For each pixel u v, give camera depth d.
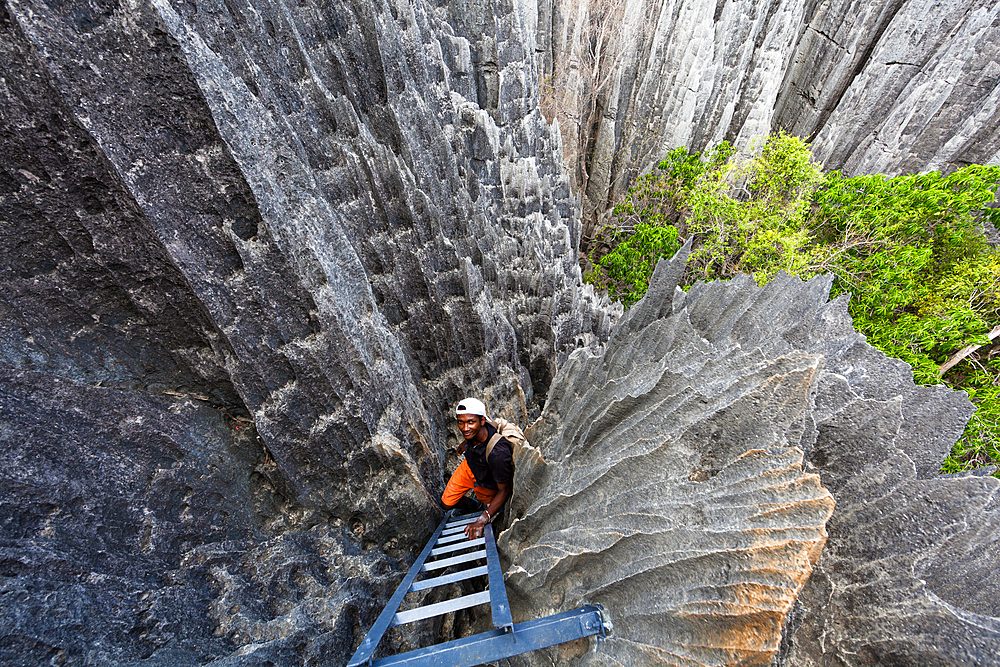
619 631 3.59
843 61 22.41
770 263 14.88
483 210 9.30
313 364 5.23
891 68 20.30
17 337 3.98
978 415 12.14
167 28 3.71
